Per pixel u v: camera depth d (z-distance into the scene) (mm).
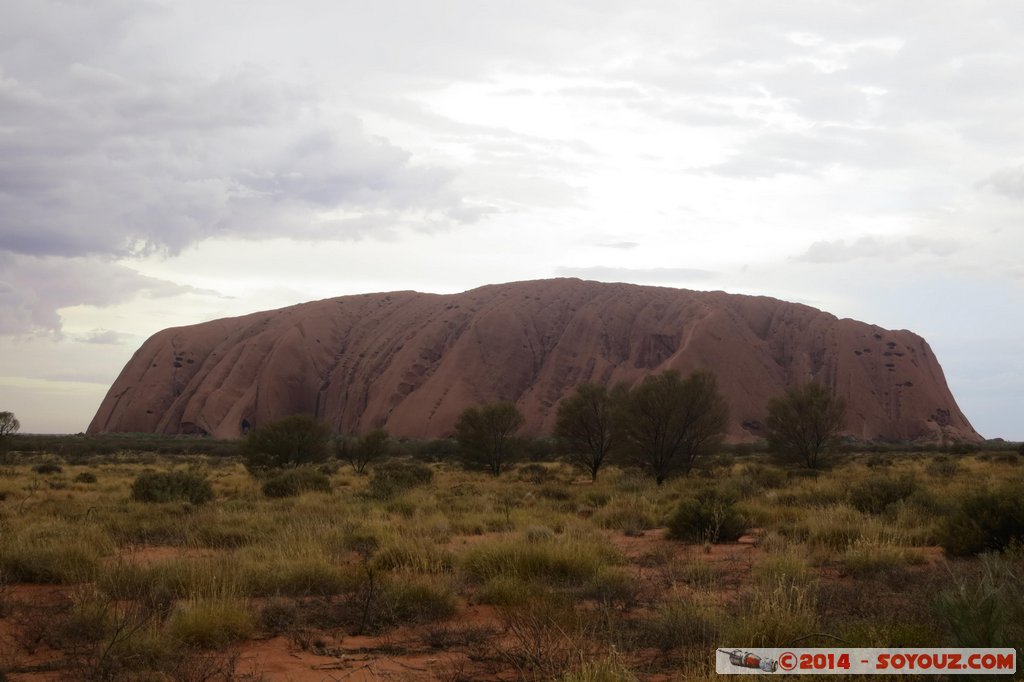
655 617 8117
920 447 90062
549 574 10914
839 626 7000
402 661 7027
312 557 11312
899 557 12016
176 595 9203
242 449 43375
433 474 43438
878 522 15930
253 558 11867
